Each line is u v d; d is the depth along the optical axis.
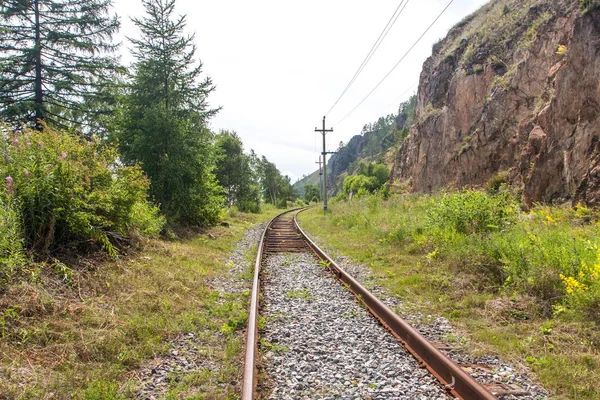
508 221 9.30
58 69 14.95
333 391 3.36
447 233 9.06
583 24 12.35
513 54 22.55
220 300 6.31
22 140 6.57
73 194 6.56
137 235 8.49
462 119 25.88
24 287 4.57
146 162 13.04
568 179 12.29
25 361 3.57
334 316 5.41
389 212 16.22
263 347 4.29
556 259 5.92
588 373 3.64
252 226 20.61
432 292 6.50
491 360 4.07
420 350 4.09
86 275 5.71
